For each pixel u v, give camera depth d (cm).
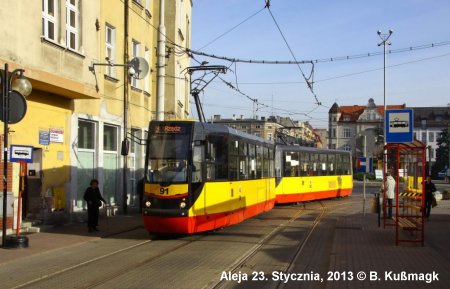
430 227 2053
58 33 1805
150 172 1603
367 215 2555
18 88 1381
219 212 1727
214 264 1175
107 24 2311
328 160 3850
